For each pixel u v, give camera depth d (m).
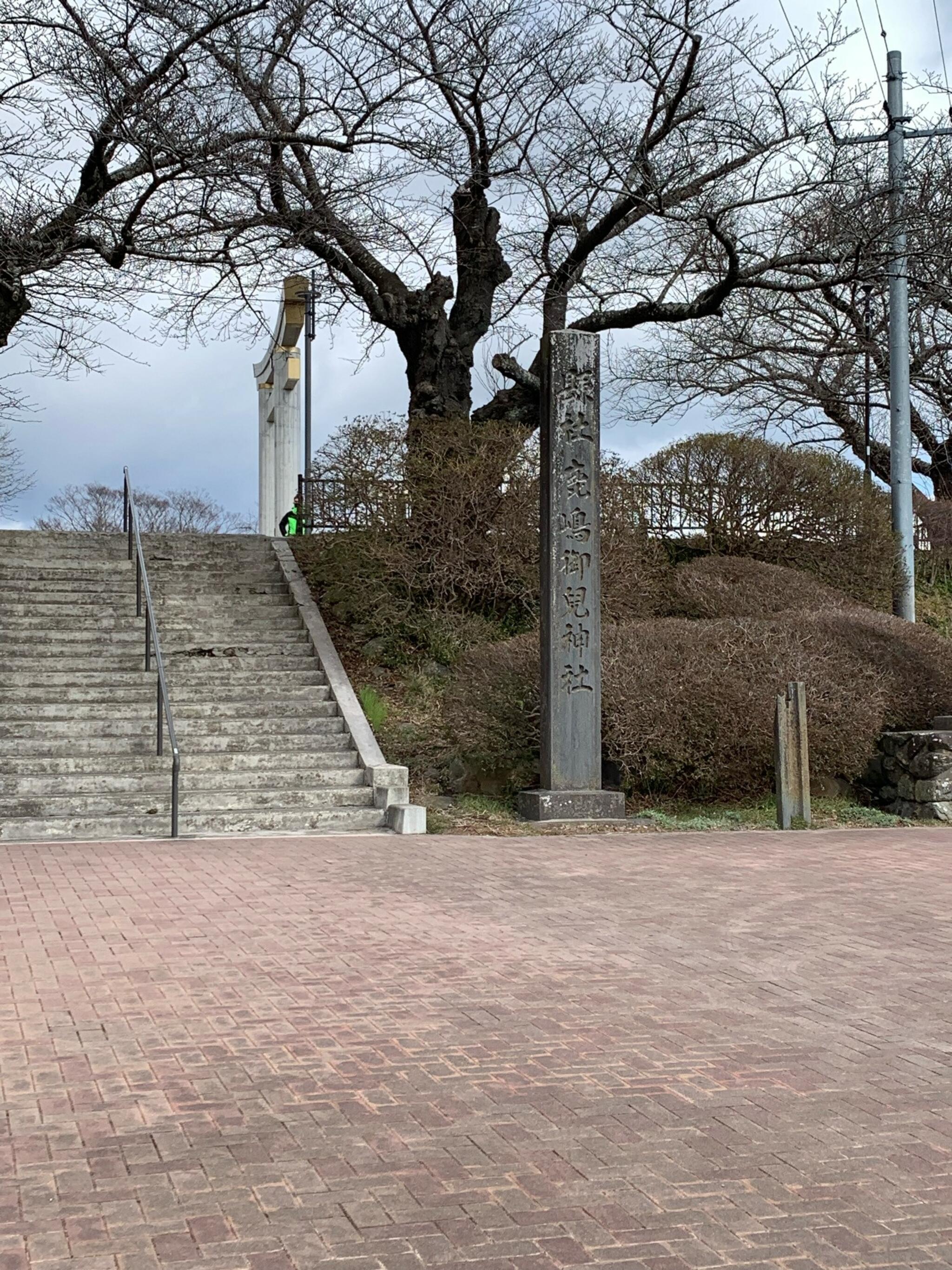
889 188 18.28
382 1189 4.11
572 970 7.10
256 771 13.83
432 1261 3.61
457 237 20.55
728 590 18.38
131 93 15.05
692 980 6.91
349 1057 5.50
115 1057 5.48
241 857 11.10
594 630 13.71
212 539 20.56
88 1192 4.08
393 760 15.40
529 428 18.97
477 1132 4.62
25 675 15.19
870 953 7.59
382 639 18.44
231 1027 5.94
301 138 16.53
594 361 13.74
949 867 10.87
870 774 15.24
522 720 14.66
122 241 16.33
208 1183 4.15
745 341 23.53
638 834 12.87
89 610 17.31
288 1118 4.75
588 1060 5.49
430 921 8.41
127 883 9.73
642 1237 3.78
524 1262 3.61
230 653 16.70
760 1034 5.90
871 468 26.41
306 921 8.37
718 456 21.16
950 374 25.86
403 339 20.73
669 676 14.11
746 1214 3.95
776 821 13.69
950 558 23.72
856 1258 3.65
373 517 18.44
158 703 13.93
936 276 20.61
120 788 13.34
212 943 7.68
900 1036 5.89
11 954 7.34
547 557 13.68
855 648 15.54
